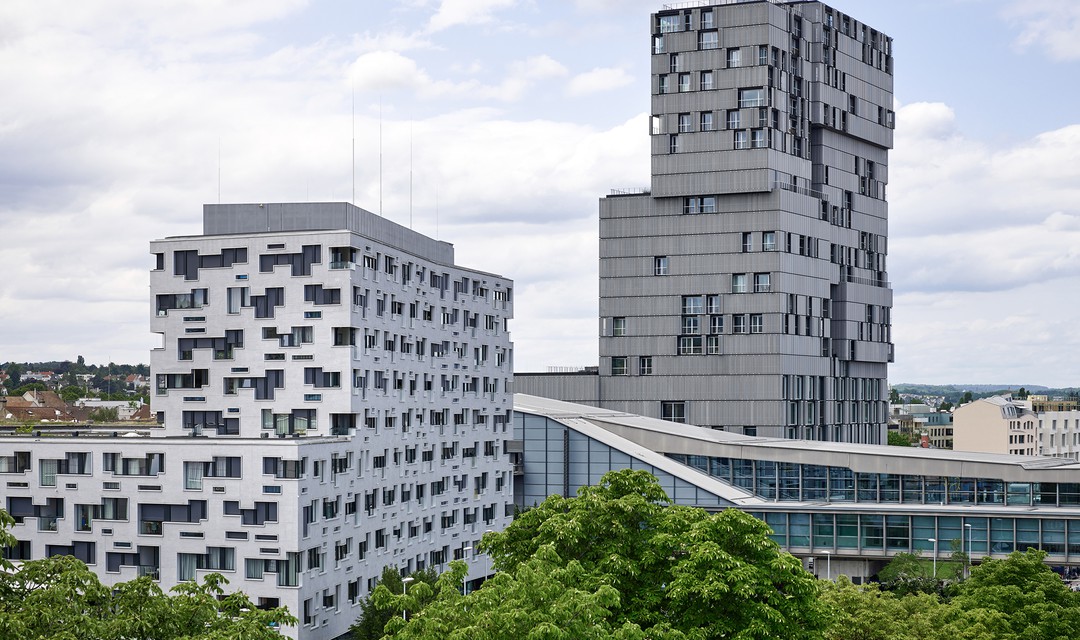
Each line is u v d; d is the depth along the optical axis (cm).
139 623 5947
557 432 17662
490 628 5850
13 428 13662
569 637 5884
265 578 11206
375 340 12888
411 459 13762
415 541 13788
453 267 14925
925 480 16675
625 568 7262
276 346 12481
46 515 11769
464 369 15200
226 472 11362
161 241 12850
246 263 12594
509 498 16362
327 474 11750
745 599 7094
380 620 10869
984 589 9881
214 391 12681
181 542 11419
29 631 5600
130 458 11588
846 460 17000
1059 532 15825
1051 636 9250
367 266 12781
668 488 17162
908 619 8862
